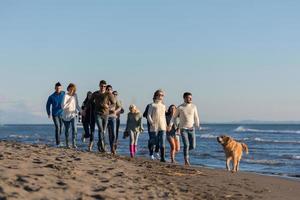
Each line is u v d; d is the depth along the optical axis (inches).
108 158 447.8
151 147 569.6
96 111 539.5
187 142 520.1
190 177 384.5
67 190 266.2
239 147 495.2
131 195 279.3
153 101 541.6
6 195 237.5
